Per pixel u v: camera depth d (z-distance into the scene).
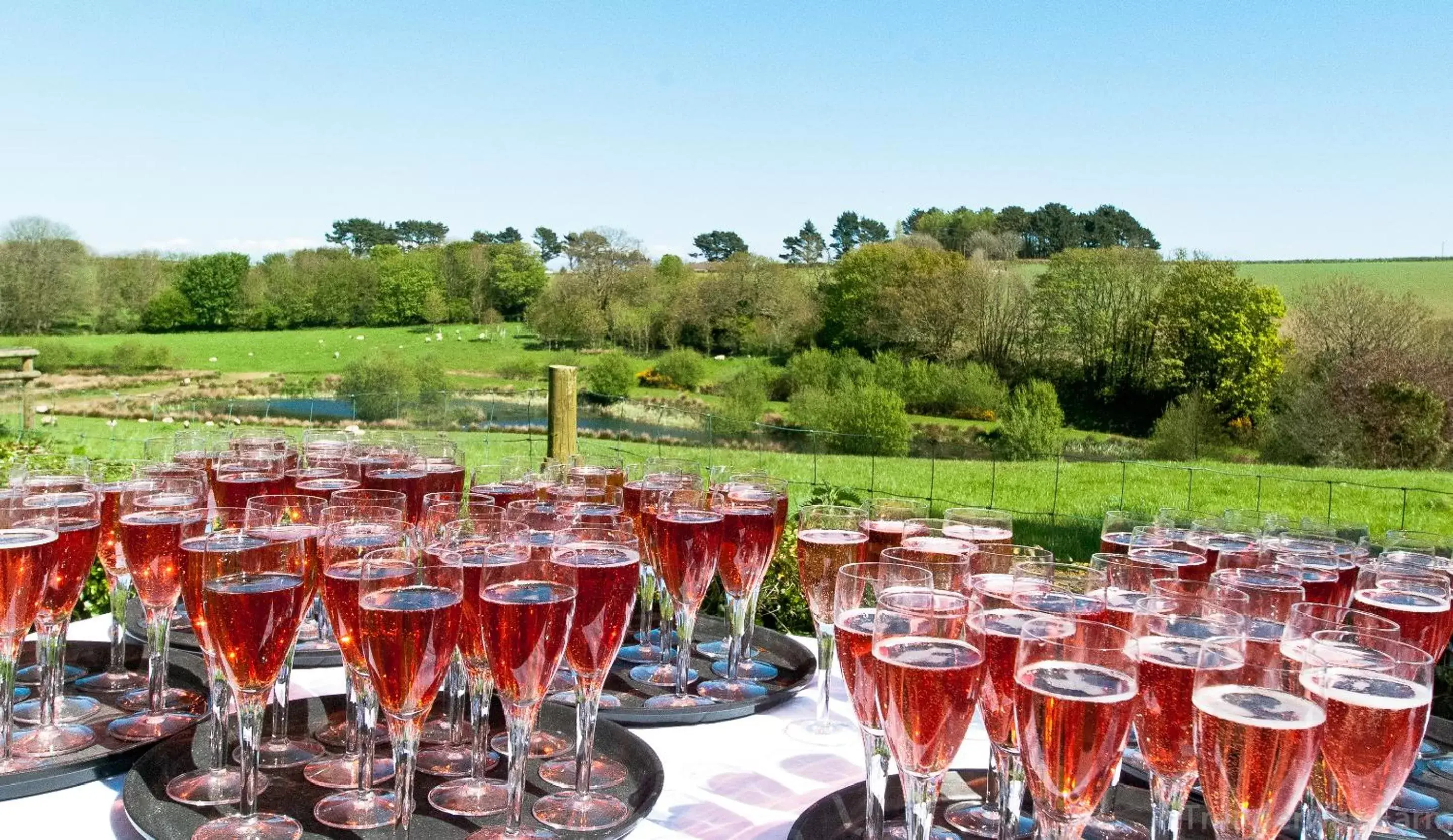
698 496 2.18
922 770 1.33
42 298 56.19
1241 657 1.25
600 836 1.52
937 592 1.44
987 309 49.66
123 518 1.89
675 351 51.72
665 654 2.50
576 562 1.62
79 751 1.83
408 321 75.06
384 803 1.64
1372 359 27.48
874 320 52.94
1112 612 1.67
